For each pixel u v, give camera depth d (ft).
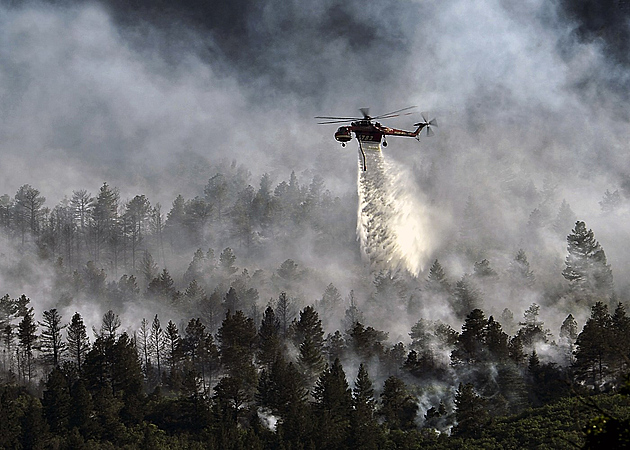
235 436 449.48
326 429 453.17
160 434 474.90
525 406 506.48
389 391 503.61
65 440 449.06
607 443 114.73
